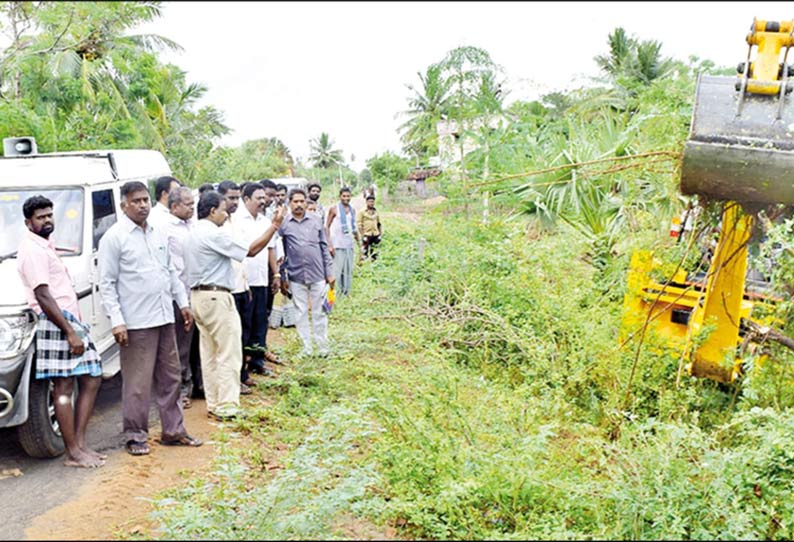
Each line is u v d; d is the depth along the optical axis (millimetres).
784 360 6312
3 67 12664
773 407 6168
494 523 4578
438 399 5500
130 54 20594
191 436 6039
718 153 5379
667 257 6773
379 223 14531
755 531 4566
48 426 5613
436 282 9219
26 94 14758
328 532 4234
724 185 5504
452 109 10984
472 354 7711
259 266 7629
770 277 6293
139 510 4695
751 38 5875
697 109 5617
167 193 7043
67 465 5500
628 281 7254
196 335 7121
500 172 10312
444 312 8422
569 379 6449
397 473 4945
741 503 4891
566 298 7328
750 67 5848
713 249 6750
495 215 10148
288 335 9484
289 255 8289
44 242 5430
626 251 7266
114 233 5457
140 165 8445
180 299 6020
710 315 6371
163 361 5816
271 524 4152
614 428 6281
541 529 4422
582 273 8055
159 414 6512
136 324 5570
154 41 23234
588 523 4672
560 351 6863
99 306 6715
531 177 9820
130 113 20734
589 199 9164
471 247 8898
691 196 5934
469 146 10680
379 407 5555
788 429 5363
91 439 6125
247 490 4957
